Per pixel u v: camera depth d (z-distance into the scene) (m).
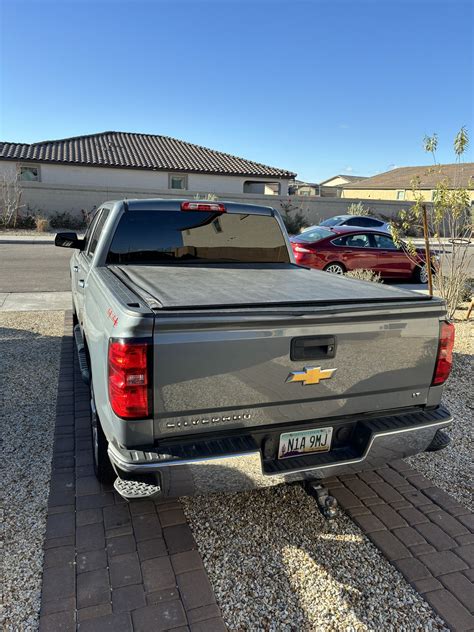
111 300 2.56
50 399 4.72
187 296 2.66
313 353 2.50
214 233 4.29
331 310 2.48
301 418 2.59
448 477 3.62
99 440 3.04
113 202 4.26
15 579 2.50
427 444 2.91
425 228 7.28
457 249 9.55
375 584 2.57
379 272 11.73
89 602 2.37
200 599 2.41
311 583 2.57
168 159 31.05
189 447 2.37
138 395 2.23
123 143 32.72
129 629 2.23
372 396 2.74
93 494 3.22
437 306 2.77
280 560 2.73
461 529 3.01
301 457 2.67
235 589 2.51
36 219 24.14
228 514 3.11
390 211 32.28
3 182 23.94
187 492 2.46
